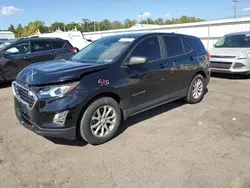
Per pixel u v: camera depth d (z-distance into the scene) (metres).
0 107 5.50
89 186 2.61
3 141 3.70
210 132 3.87
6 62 7.69
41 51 8.41
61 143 3.61
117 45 4.11
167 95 4.60
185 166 2.93
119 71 3.63
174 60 4.62
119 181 2.68
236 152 3.22
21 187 2.61
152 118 4.55
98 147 3.46
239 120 4.34
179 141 3.58
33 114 3.14
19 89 3.48
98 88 3.30
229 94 6.19
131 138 3.72
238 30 13.58
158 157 3.15
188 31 16.47
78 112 3.18
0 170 2.93
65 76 3.08
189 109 5.04
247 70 7.74
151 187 2.57
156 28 18.42
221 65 8.04
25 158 3.20
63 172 2.87
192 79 5.19
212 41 15.05
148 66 4.07
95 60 3.93
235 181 2.62
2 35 33.97
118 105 3.70
